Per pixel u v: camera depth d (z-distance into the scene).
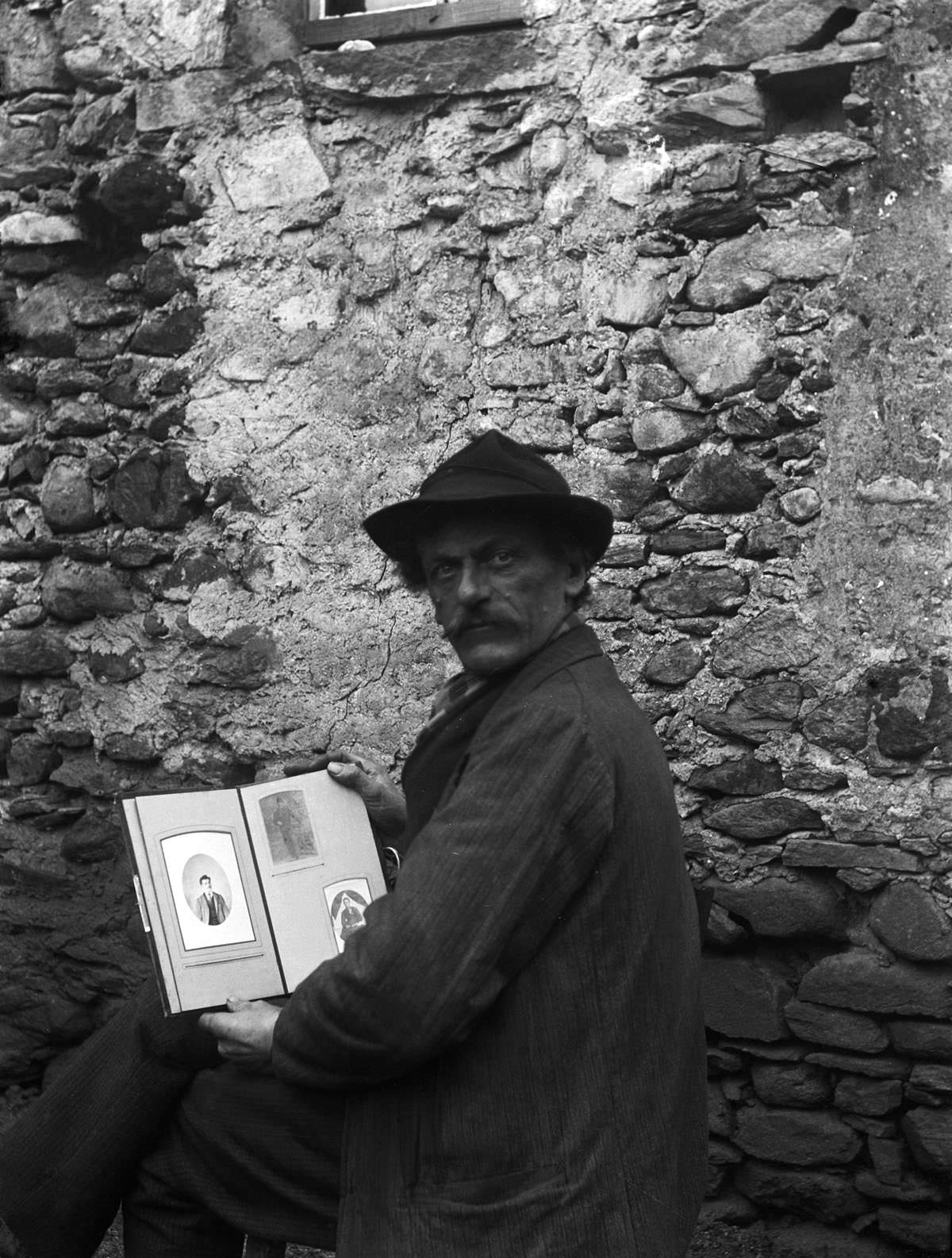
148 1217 2.24
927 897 3.23
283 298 3.90
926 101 3.33
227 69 3.96
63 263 4.21
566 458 3.60
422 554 2.29
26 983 4.09
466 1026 1.95
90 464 4.09
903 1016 3.23
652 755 2.15
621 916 2.05
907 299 3.32
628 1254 1.93
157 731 4.00
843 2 3.39
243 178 3.94
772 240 3.44
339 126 3.87
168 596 3.99
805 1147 3.29
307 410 3.86
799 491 3.38
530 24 3.67
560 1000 2.00
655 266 3.53
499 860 1.96
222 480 3.93
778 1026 3.33
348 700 3.79
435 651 3.71
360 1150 2.03
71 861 4.09
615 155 3.59
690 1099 2.12
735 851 3.41
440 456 3.72
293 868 2.28
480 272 3.71
